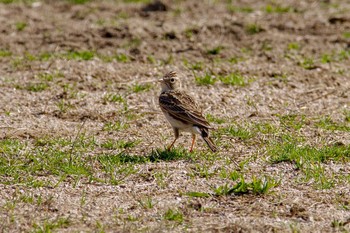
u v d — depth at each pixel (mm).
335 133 14461
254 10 24688
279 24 22516
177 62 19406
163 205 11047
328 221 10547
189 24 22484
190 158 13047
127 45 20578
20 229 10203
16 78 17906
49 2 25828
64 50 20203
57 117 15492
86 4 25703
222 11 24578
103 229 10211
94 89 17328
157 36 21281
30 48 20375
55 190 11633
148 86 17438
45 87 17234
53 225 10250
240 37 21422
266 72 18578
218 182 11984
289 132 14492
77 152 13281
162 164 12750
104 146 13664
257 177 12164
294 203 11156
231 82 17688
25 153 13141
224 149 13555
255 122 15086
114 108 16062
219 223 10438
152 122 15180
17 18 23531
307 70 18812
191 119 13102
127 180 12062
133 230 10164
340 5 25406
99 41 20844
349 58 19719
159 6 24969
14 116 15438
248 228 10219
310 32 22031
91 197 11375
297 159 12711
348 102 16500
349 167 12656
